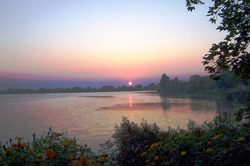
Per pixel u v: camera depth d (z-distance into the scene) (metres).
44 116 25.28
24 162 2.58
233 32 2.81
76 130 14.44
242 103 28.81
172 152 2.76
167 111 26.14
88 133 12.92
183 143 2.73
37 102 61.00
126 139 3.78
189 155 2.59
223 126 3.25
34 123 19.27
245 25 2.80
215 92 54.16
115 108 33.91
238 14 2.82
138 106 36.00
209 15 3.13
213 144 2.66
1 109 38.16
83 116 24.08
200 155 2.51
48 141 3.09
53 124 18.25
